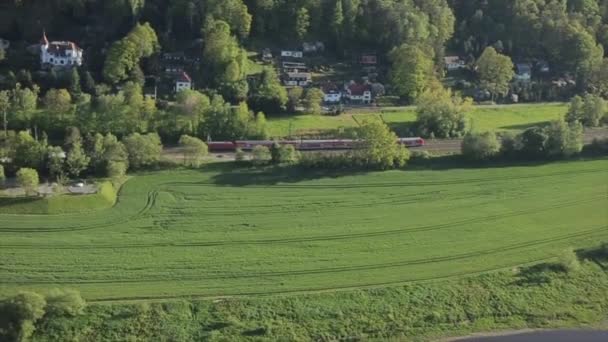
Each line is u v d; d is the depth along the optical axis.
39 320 171.88
